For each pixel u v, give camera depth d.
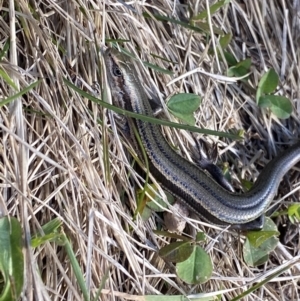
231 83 0.28
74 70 0.24
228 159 0.28
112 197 0.25
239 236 0.27
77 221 0.24
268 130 0.29
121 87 0.25
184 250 0.25
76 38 0.25
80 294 0.23
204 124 0.27
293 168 0.29
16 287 0.21
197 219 0.27
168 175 0.26
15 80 0.23
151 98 0.26
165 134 0.27
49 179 0.24
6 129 0.22
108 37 0.25
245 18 0.29
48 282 0.23
